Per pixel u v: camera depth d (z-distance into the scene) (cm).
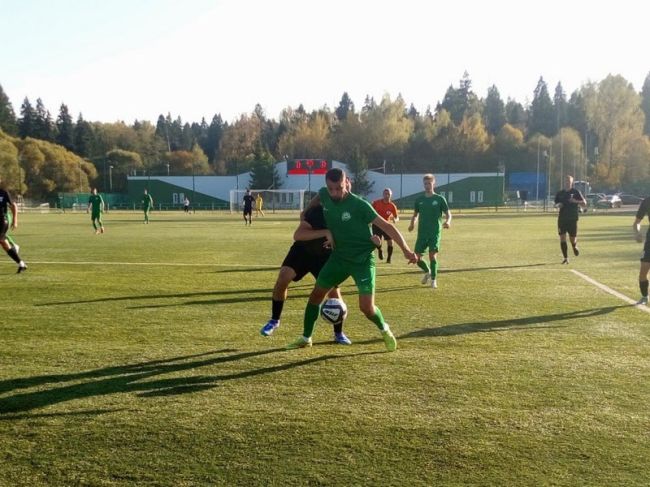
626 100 8944
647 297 884
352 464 354
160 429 405
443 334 683
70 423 415
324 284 602
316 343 642
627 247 1847
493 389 486
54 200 7675
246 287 1048
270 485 329
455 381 506
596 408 443
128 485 330
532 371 536
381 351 607
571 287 1050
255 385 496
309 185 7375
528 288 1040
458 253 1681
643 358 580
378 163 9538
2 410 439
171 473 343
